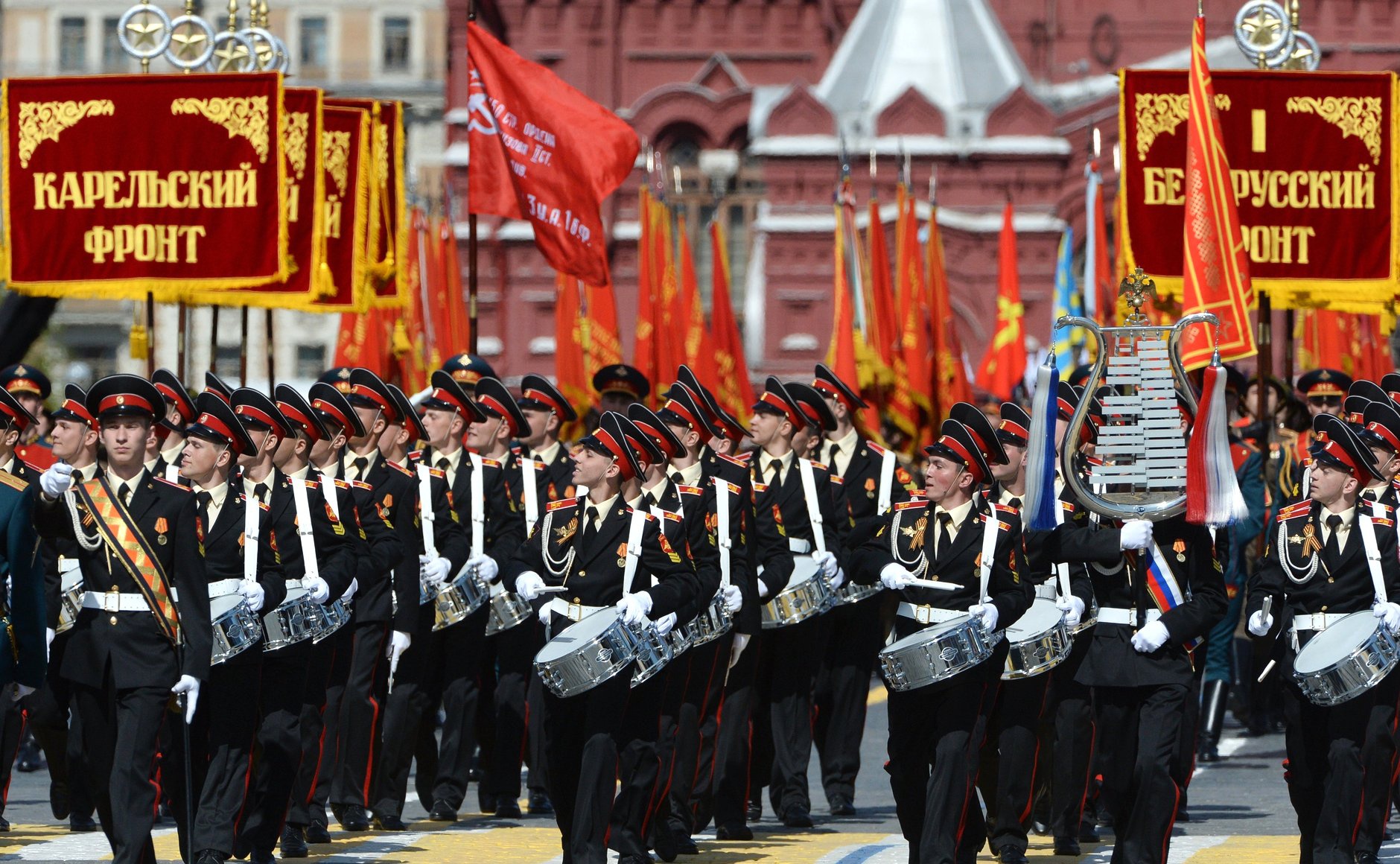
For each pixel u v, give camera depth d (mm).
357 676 49156
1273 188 66625
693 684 45875
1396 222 66812
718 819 48125
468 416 53000
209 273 62531
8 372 58719
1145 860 40031
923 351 95125
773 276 177375
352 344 88938
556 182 68812
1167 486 41344
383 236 75562
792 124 178375
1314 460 41875
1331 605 41312
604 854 39438
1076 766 45062
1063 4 193000
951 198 177250
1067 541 41031
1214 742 62375
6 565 38594
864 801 56062
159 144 62594
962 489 40750
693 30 199125
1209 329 58156
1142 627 40594
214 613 40000
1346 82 66688
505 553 51562
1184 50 190750
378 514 47281
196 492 41344
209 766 40750
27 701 46031
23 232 62781
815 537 51875
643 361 89312
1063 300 103750
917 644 39156
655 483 43000
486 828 49625
